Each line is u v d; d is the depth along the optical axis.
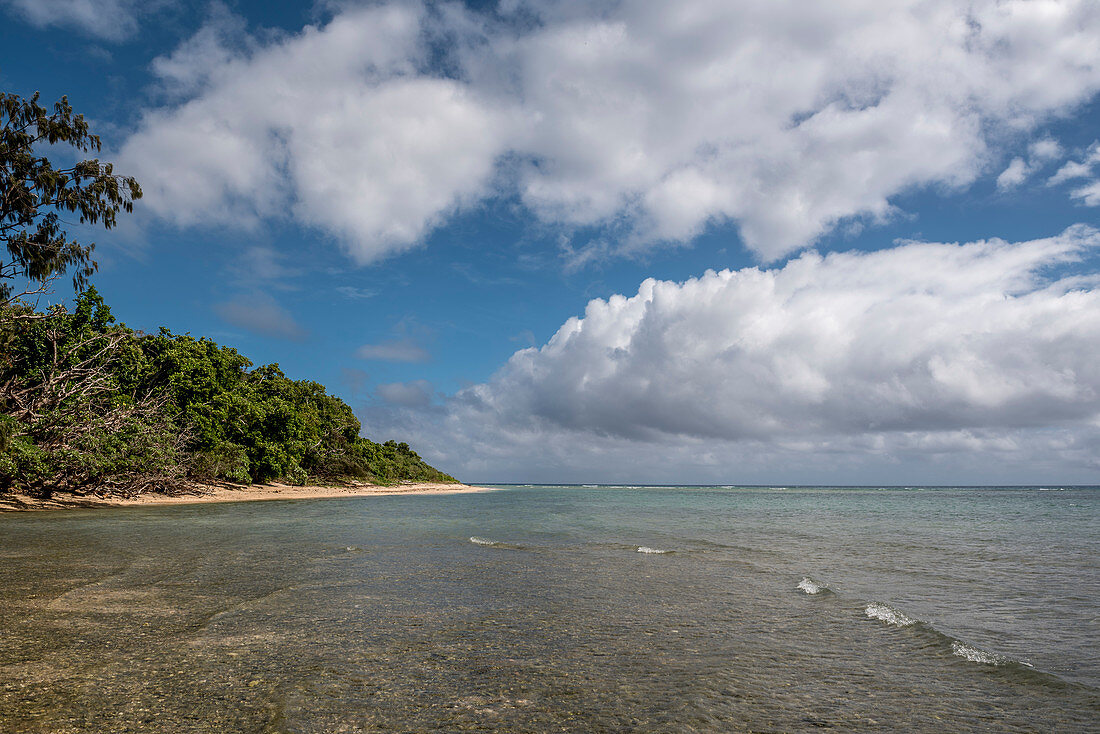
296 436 59.81
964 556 16.50
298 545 16.39
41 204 26.31
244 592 9.78
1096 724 5.10
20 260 26.36
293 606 8.86
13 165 25.30
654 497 82.31
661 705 5.32
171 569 11.88
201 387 45.78
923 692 5.81
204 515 27.75
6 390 28.45
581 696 5.49
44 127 25.88
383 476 85.06
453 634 7.53
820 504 61.06
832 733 4.83
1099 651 7.36
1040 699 5.66
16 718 4.59
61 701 4.99
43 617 7.84
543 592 10.39
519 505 47.28
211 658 6.29
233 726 4.55
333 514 30.91
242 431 50.00
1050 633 8.23
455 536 19.81
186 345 46.75
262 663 6.18
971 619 9.03
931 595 10.85
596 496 83.75
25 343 31.09
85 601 8.83
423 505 44.81
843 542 20.23
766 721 5.04
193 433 43.00
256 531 20.33
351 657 6.46
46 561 12.49
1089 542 20.73
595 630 7.89
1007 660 6.70
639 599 9.94
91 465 29.72
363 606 8.98
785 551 17.34
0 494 29.16
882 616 8.81
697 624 8.32
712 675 6.18
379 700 5.23
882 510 47.22
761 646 7.29
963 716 5.23
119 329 36.62
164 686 5.42
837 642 7.51
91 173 27.38
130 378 39.38
